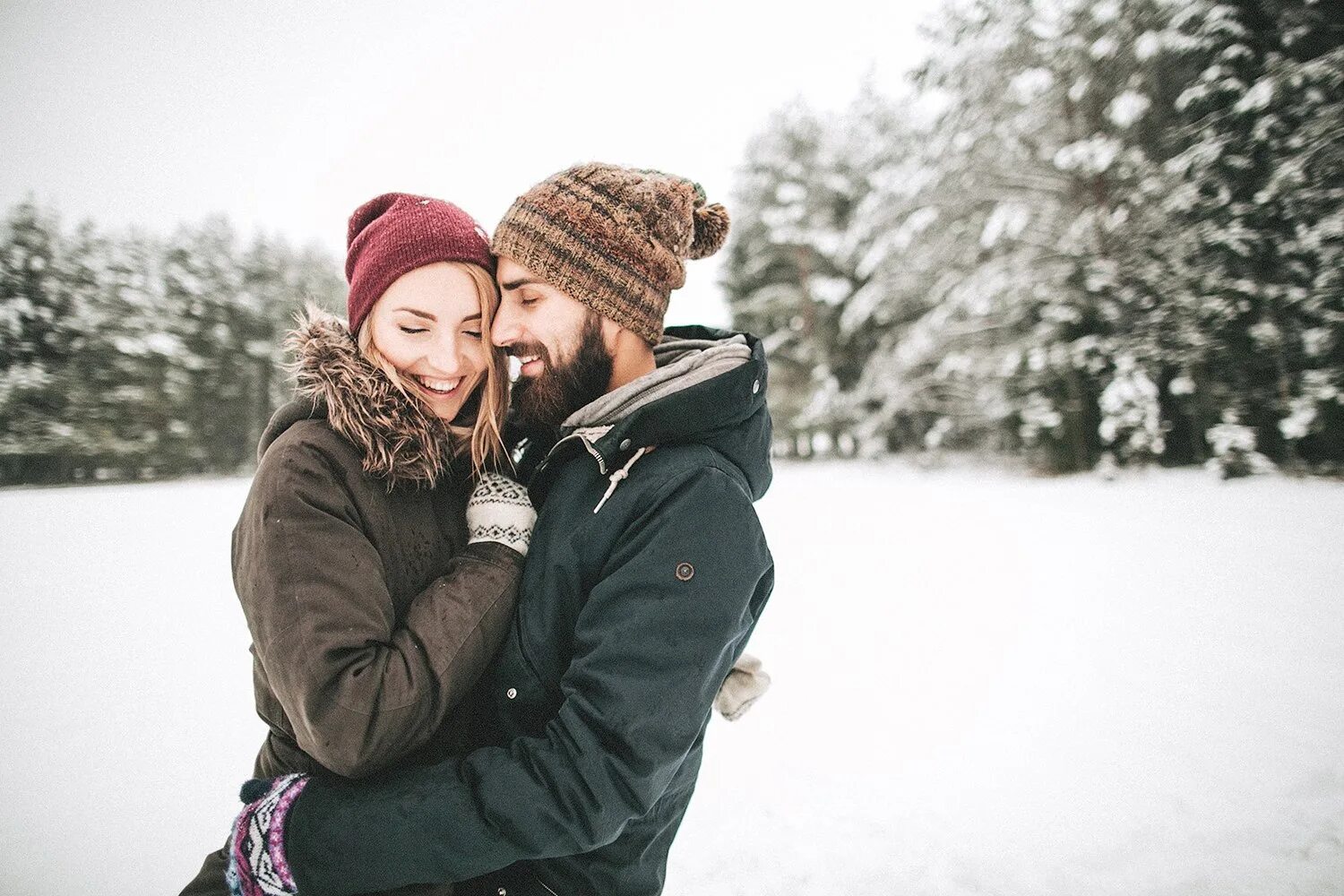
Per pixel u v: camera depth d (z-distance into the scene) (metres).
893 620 5.12
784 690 3.96
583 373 1.04
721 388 0.95
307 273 32.38
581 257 1.00
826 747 3.24
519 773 0.77
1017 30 13.05
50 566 8.29
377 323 0.97
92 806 2.88
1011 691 3.75
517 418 1.15
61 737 3.55
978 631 4.76
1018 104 13.29
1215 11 10.82
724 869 2.38
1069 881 2.18
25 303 26.59
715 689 0.90
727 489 0.90
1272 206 10.46
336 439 0.88
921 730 3.37
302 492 0.80
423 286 0.96
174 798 2.93
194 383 29.17
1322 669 3.68
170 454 27.91
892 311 16.48
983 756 3.07
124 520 12.93
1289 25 10.77
